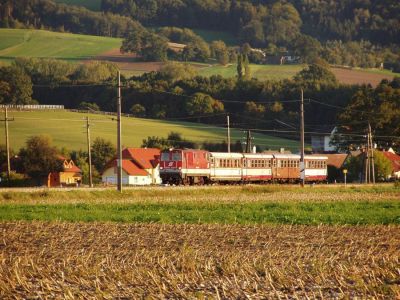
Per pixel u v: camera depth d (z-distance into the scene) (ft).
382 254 159.84
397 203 292.81
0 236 187.21
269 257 153.58
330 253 160.56
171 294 120.88
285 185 386.32
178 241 179.52
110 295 119.65
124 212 247.50
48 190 304.50
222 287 122.93
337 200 307.17
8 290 122.83
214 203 283.59
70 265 144.77
